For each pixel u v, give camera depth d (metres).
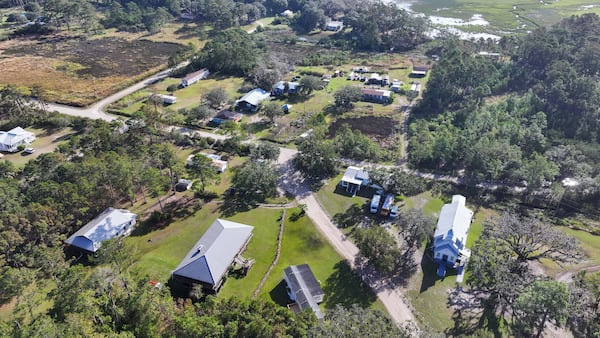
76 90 182.62
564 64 169.38
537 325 76.25
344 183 118.06
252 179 111.00
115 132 133.25
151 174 104.69
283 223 103.81
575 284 78.25
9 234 82.31
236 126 145.88
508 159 121.00
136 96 178.62
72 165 108.12
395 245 89.62
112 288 72.56
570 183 117.12
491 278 82.62
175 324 66.88
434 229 96.38
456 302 82.25
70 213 95.88
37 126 153.38
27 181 107.88
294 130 152.12
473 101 159.75
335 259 92.94
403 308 80.88
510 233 86.00
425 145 132.75
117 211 101.31
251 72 197.88
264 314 68.88
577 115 147.50
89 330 61.66
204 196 113.50
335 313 68.19
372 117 163.75
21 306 70.06
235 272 88.81
